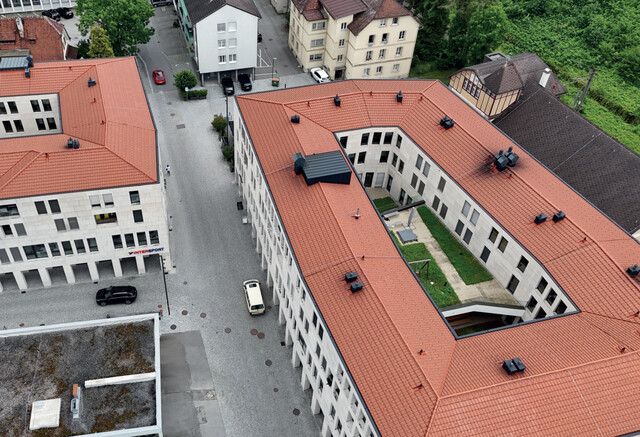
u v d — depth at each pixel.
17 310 63.66
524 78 88.69
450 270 63.81
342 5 95.88
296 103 70.62
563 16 124.25
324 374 51.91
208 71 96.31
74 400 48.56
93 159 59.34
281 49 110.00
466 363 45.91
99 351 53.28
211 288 68.25
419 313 49.44
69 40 101.12
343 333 47.38
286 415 57.69
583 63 112.38
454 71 108.25
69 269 65.31
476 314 63.25
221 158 86.06
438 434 40.44
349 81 77.12
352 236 54.31
